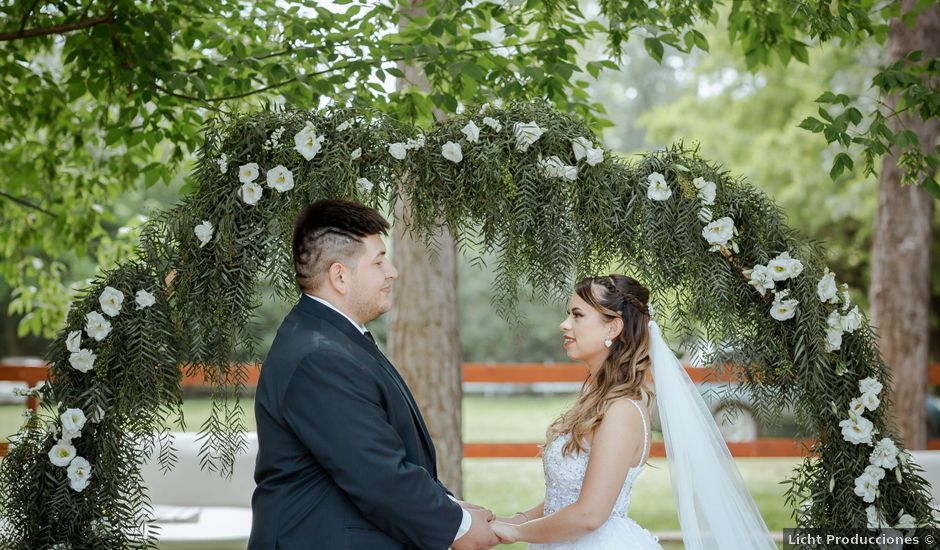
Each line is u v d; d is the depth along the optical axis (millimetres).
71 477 2814
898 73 3475
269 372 2646
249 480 5020
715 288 2869
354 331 2689
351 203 2727
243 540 4348
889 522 2992
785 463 10867
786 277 2875
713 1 4094
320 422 2525
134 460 2896
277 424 2609
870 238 14180
